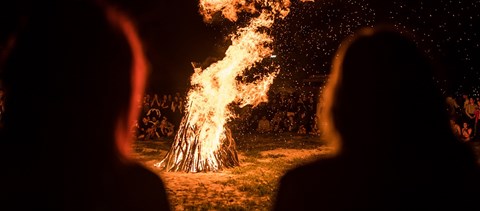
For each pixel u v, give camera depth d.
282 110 23.39
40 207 1.39
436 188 1.50
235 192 9.02
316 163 1.65
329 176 1.57
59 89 1.39
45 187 1.39
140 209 1.48
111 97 1.45
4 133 1.42
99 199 1.43
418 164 1.53
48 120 1.40
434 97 1.59
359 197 1.52
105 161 1.44
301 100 22.97
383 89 1.55
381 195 1.51
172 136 20.31
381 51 1.57
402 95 1.55
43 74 1.39
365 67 1.57
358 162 1.57
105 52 1.44
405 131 1.55
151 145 16.98
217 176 10.77
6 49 1.42
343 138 1.62
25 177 1.39
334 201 1.54
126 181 1.48
